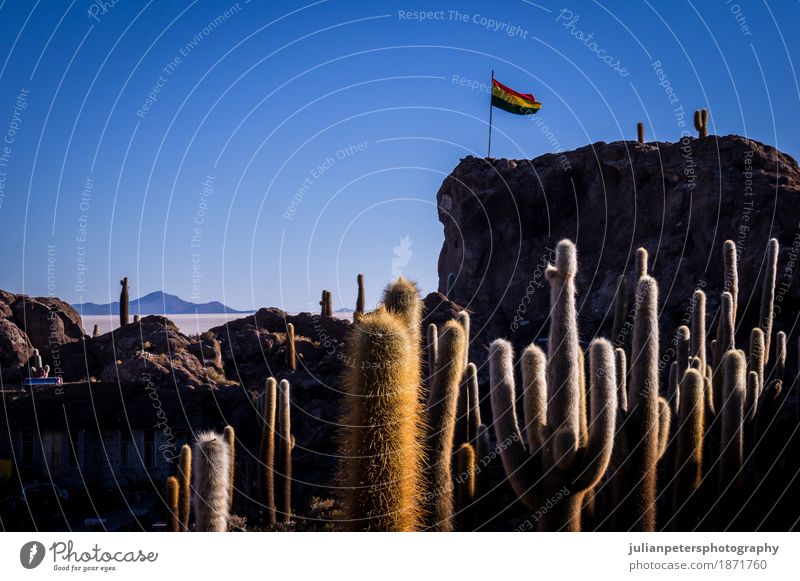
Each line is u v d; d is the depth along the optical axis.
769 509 15.25
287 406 22.44
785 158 47.34
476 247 51.62
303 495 27.02
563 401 9.23
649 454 10.66
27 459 35.69
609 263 48.28
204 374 39.62
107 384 38.00
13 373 45.09
